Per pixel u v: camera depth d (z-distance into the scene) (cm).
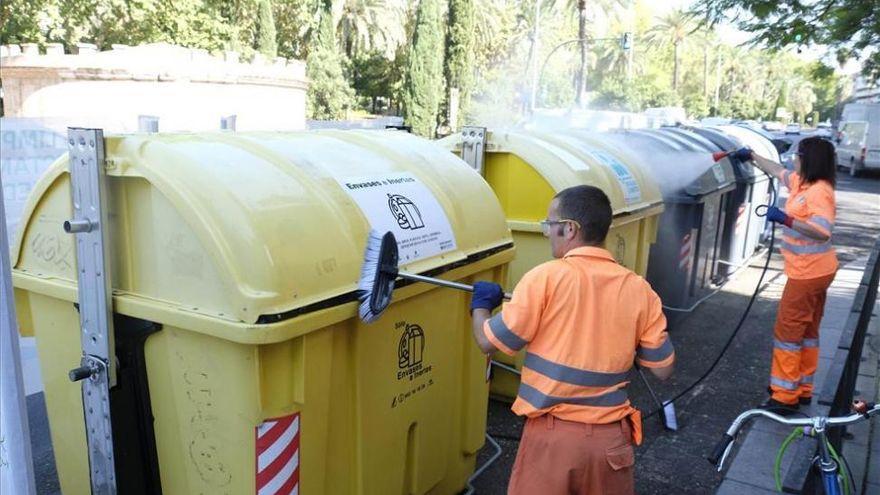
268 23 2512
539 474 245
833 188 446
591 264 246
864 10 587
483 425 353
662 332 246
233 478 236
